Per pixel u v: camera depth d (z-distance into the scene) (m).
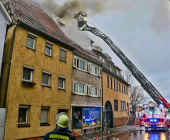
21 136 9.91
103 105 20.36
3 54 10.47
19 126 9.85
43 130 11.43
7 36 10.74
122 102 29.20
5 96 9.46
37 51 11.72
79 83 16.17
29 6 14.57
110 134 16.44
